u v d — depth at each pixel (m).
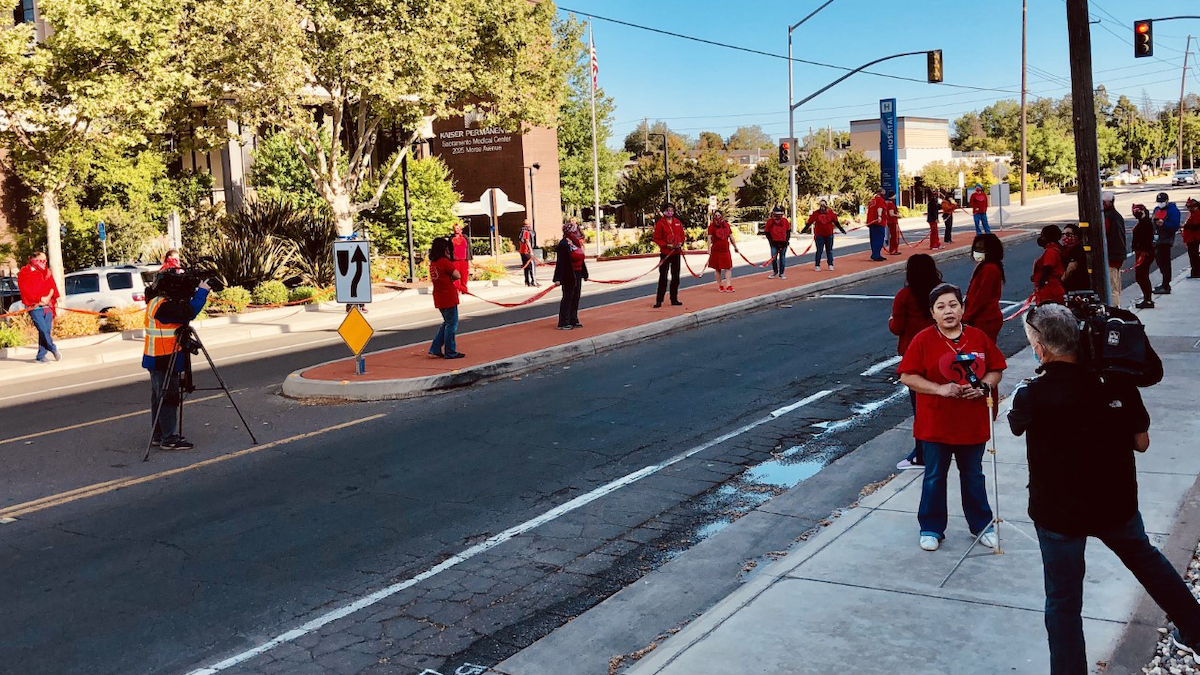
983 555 6.00
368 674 5.15
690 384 12.45
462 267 25.00
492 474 8.84
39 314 17.86
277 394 13.16
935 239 29.41
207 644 5.56
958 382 6.00
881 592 5.53
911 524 6.67
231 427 11.21
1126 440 4.12
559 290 27.45
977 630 4.97
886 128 44.25
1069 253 11.98
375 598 6.17
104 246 28.88
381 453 9.71
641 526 7.38
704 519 7.49
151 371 10.23
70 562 6.96
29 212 34.34
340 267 13.12
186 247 30.16
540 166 55.12
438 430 10.56
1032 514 4.30
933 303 6.10
